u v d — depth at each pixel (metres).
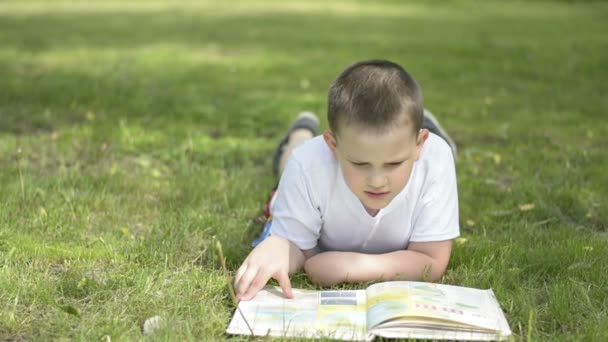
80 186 3.62
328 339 2.17
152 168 4.05
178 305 2.35
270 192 3.60
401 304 2.25
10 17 12.31
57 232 3.03
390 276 2.61
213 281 2.58
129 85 6.34
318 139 2.76
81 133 4.63
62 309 2.28
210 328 2.24
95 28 10.85
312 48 8.83
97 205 3.36
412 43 9.30
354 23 11.84
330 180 2.63
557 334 2.23
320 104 5.68
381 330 2.17
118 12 13.59
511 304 2.39
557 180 3.81
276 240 2.66
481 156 4.32
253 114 5.31
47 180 3.62
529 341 2.10
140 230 3.15
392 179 2.38
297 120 3.90
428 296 2.33
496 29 11.23
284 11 13.95
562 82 6.89
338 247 2.84
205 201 3.46
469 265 2.79
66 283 2.51
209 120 5.16
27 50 8.37
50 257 2.77
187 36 9.99
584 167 4.09
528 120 5.30
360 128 2.30
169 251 2.87
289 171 2.73
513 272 2.62
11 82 6.30
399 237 2.75
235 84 6.58
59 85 6.20
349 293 2.43
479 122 5.24
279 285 2.61
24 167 3.87
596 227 3.29
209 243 3.00
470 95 6.23
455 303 2.30
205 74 7.05
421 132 2.50
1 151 4.20
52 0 16.23
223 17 12.69
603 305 2.38
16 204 3.27
